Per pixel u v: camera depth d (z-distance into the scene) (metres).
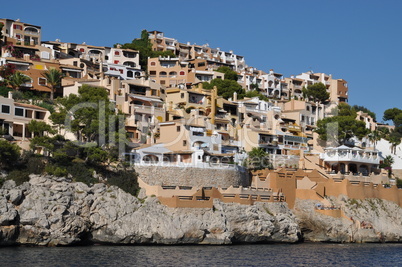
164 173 114.50
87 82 149.12
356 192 126.38
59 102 128.75
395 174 166.62
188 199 107.56
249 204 114.00
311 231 120.81
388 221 125.88
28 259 86.25
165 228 103.00
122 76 192.12
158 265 86.75
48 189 101.12
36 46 182.00
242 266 89.12
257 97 179.25
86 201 102.50
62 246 98.12
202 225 105.31
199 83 184.38
